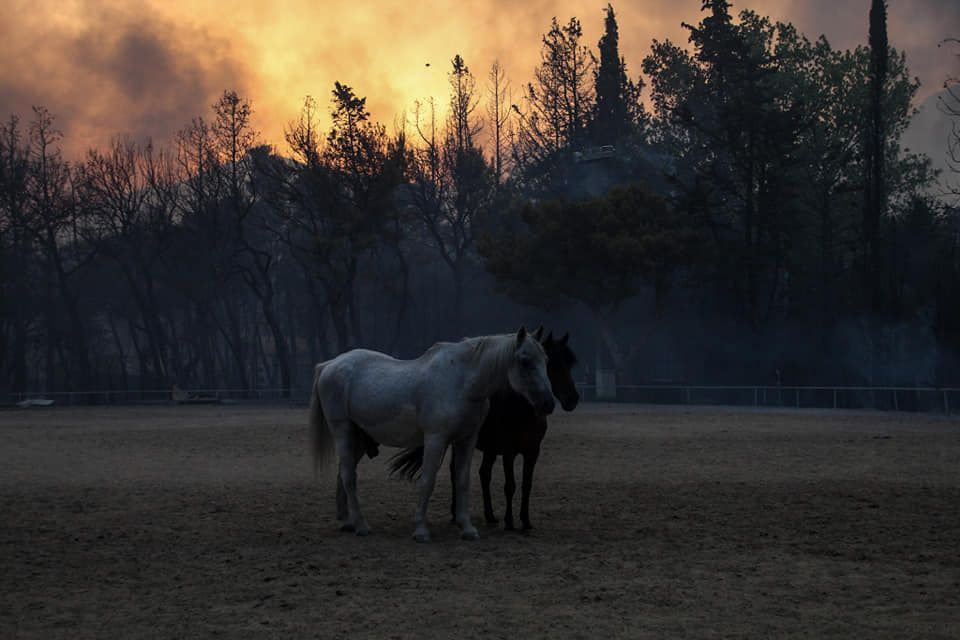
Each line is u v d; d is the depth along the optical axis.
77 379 85.31
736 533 12.14
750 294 61.50
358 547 11.30
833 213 69.94
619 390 61.22
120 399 73.50
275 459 22.95
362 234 71.19
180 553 10.98
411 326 94.19
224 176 79.31
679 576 9.55
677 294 68.12
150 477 19.14
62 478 19.02
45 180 77.06
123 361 89.62
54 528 12.85
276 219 94.31
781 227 60.91
